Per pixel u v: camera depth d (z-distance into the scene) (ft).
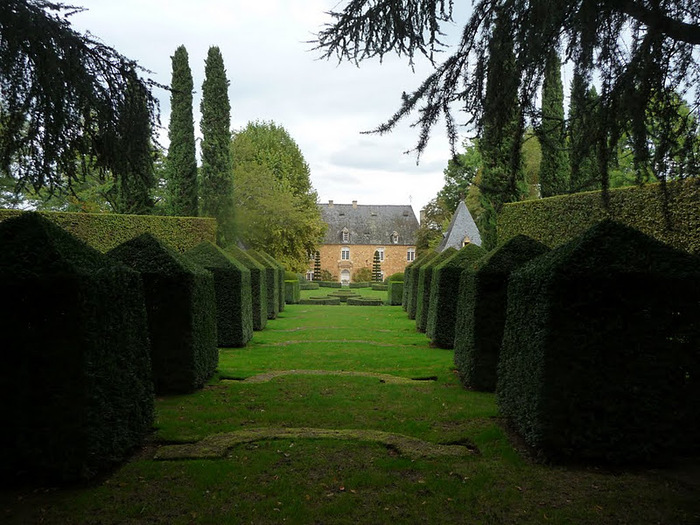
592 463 13.32
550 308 13.20
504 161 14.23
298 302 93.61
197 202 72.64
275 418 17.75
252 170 105.09
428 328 40.86
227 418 17.75
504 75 12.59
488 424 17.12
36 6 14.97
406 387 22.91
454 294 35.24
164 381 21.21
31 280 11.43
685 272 12.80
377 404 19.84
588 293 13.14
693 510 10.67
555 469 13.00
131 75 17.44
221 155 79.25
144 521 10.23
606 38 11.25
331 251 199.41
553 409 13.24
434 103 13.62
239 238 97.71
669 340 13.00
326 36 14.71
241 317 35.29
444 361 30.12
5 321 11.50
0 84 15.31
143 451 14.42
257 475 12.57
